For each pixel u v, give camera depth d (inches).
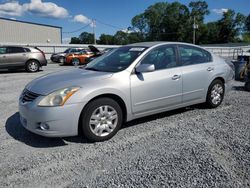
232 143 144.3
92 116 145.1
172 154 132.0
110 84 149.4
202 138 151.9
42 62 552.1
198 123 179.2
